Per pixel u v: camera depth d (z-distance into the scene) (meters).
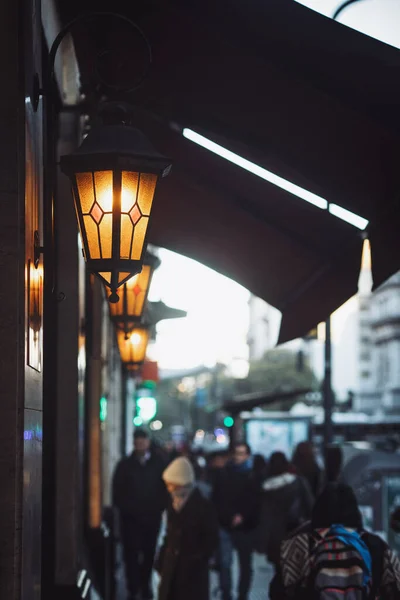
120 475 14.41
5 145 4.66
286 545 6.26
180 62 7.10
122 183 5.00
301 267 9.09
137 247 5.07
